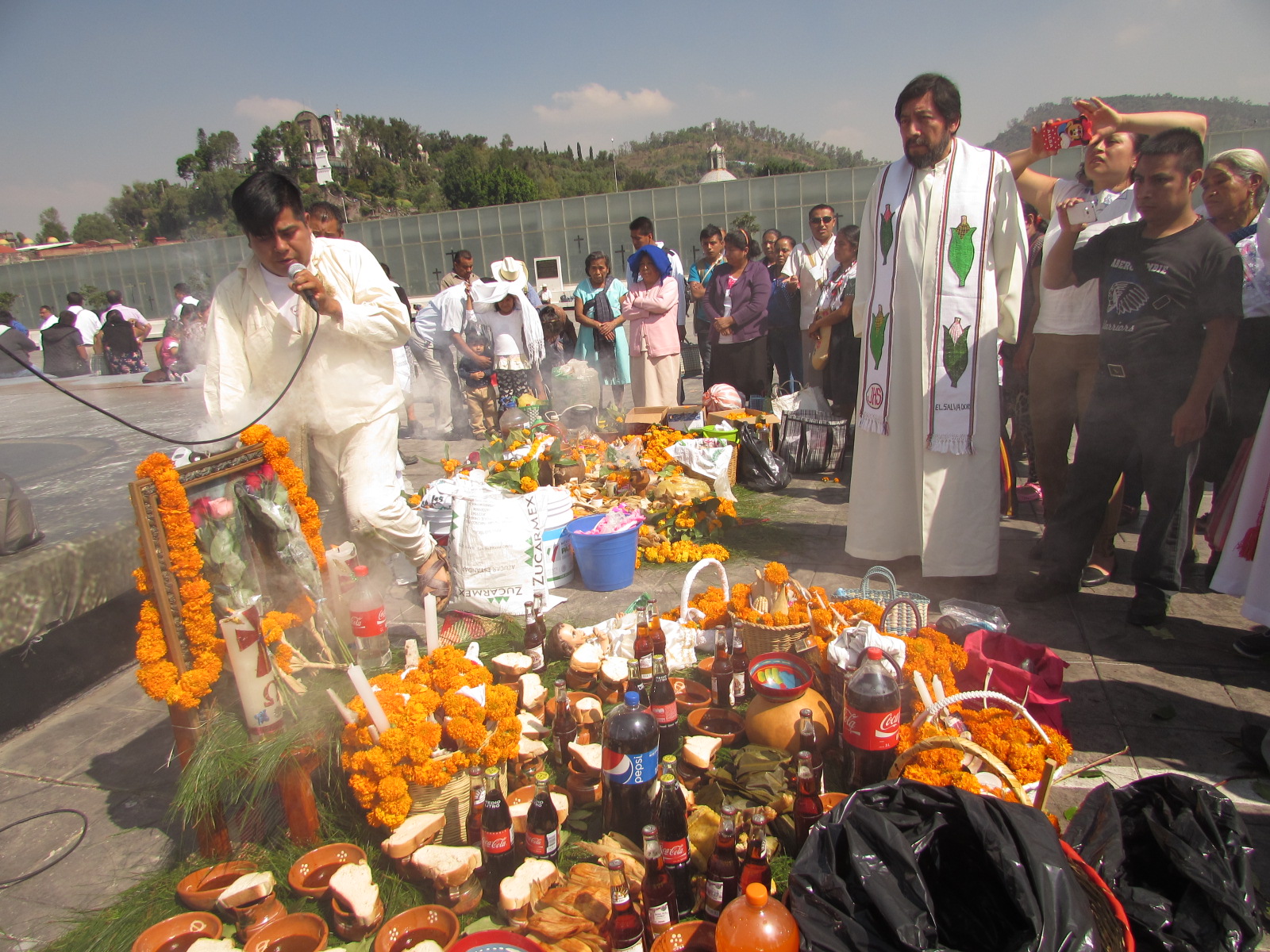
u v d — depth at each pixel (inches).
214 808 96.7
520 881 85.7
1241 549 133.6
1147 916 75.9
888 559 176.2
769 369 336.2
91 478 183.6
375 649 127.0
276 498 112.7
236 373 131.4
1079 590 164.6
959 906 72.3
